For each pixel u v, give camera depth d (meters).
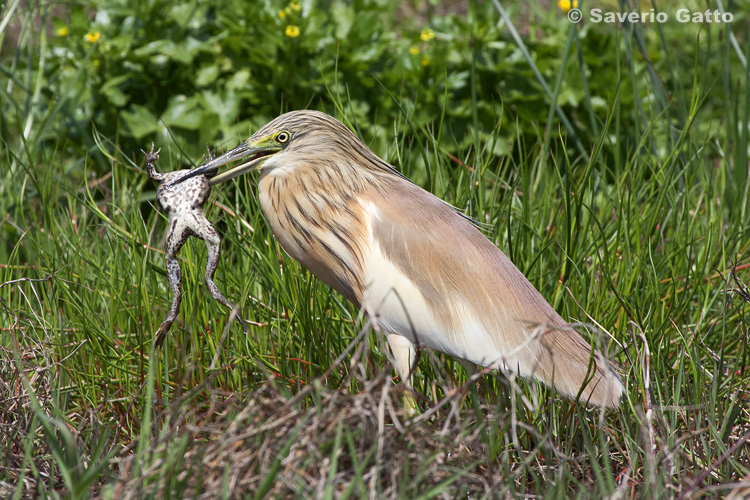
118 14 8.91
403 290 5.54
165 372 5.80
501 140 8.58
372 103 8.64
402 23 12.65
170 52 8.58
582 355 5.57
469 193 6.50
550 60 9.09
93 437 5.06
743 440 4.50
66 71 8.90
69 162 8.91
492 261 5.62
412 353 5.64
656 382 5.54
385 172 5.83
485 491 4.43
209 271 4.98
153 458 4.36
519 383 5.72
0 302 6.06
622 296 6.12
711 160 8.94
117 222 7.24
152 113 8.70
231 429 4.11
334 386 5.72
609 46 9.09
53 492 4.32
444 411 5.32
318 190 5.63
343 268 5.80
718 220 7.16
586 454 5.08
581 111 8.84
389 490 3.98
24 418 5.10
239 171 5.57
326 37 8.73
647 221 6.93
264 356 6.00
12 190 7.61
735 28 11.61
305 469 4.17
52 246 6.93
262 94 8.63
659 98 8.05
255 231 6.54
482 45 8.98
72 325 6.23
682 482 4.57
